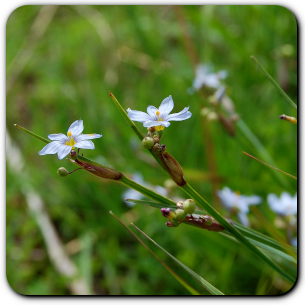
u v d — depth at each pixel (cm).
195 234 28
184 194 32
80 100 44
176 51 48
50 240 33
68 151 18
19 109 49
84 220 36
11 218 36
